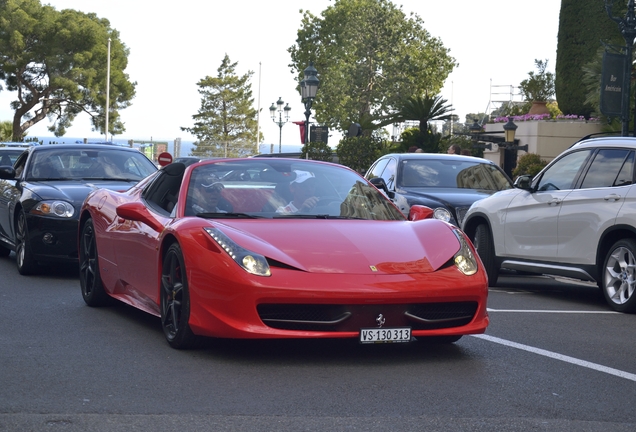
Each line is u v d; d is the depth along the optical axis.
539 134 26.03
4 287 8.70
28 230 9.46
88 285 7.54
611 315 7.86
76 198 9.59
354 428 3.89
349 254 5.29
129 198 7.03
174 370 5.01
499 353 5.71
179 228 5.54
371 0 63.09
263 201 6.07
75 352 5.50
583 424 4.04
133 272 6.48
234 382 4.74
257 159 6.61
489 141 27.84
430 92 63.81
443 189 12.13
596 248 8.43
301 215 5.98
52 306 7.50
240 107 97.56
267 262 5.14
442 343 5.96
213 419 4.00
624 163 8.40
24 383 4.66
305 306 5.09
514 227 9.54
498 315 7.52
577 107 27.56
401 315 5.14
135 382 4.71
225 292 5.10
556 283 10.86
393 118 29.22
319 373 5.00
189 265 5.32
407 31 61.88
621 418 4.16
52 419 3.96
